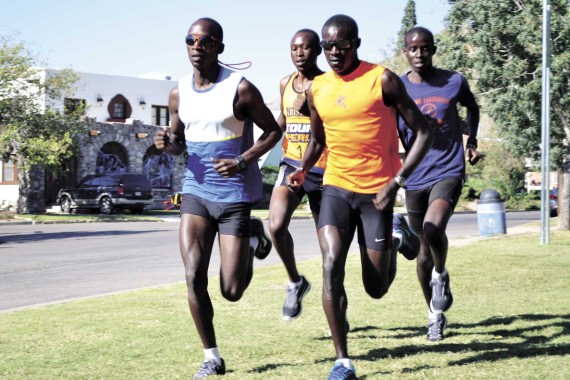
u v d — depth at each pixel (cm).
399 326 815
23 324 892
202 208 627
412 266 1370
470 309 913
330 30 587
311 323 846
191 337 786
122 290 1287
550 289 1092
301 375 606
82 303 1062
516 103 2233
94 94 5300
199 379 603
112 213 4350
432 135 604
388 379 584
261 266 1565
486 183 5625
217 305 986
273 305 980
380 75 591
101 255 1952
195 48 616
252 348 717
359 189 605
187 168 639
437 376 591
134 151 4819
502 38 2238
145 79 5553
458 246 1772
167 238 2545
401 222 783
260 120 629
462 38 2311
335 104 599
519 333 764
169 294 1130
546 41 1903
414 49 762
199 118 627
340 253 591
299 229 2989
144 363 673
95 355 709
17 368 663
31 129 3878
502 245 1786
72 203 4394
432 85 768
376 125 598
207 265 625
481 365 626
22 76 3844
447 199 744
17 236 2709
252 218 734
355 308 933
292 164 822
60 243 2380
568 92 2248
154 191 4991
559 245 1767
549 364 625
